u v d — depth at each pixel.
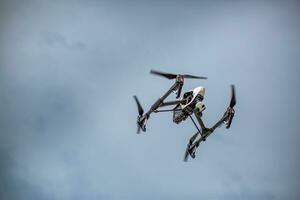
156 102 10.55
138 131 11.08
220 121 10.55
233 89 10.29
